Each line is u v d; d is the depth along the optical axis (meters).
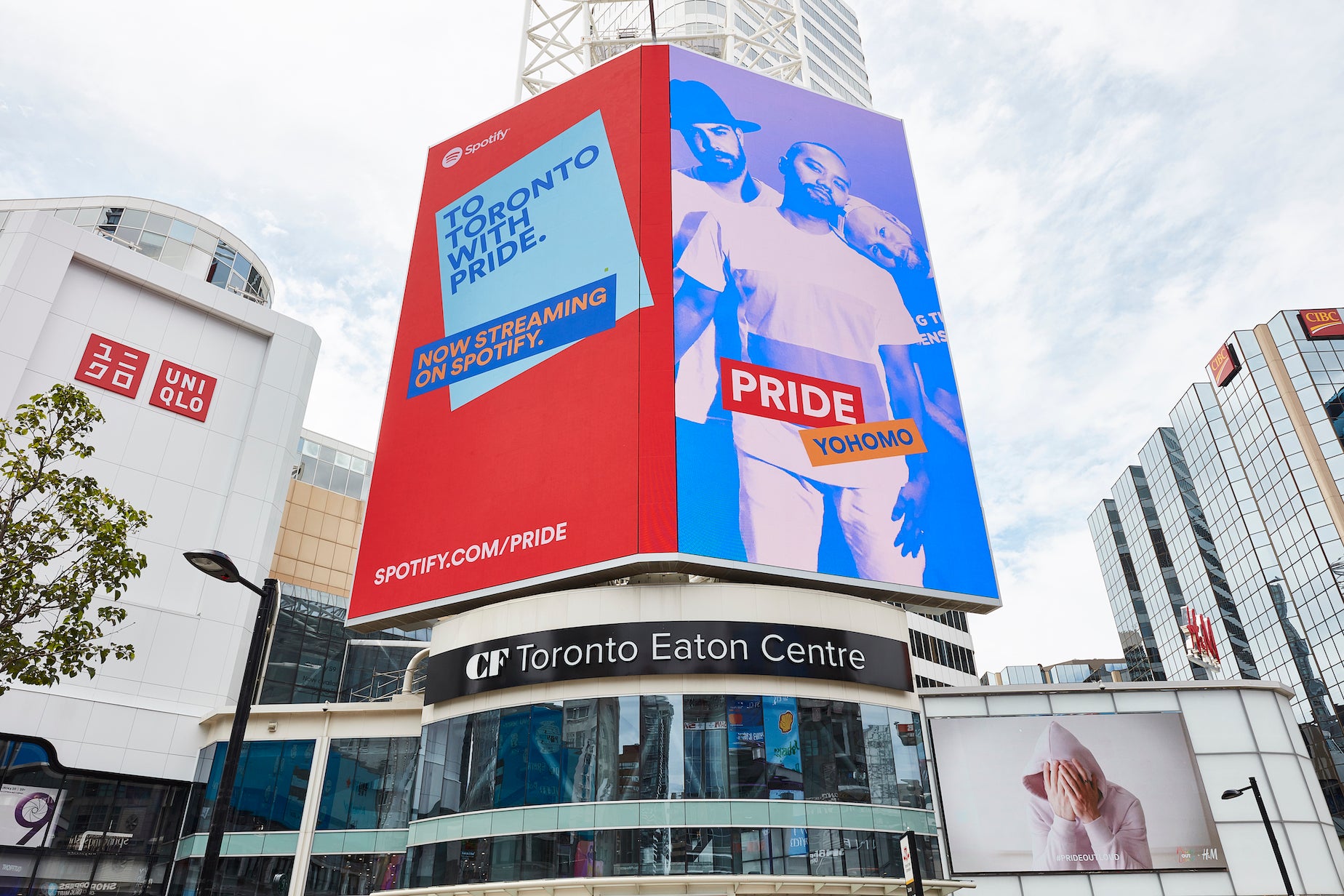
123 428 44.66
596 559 30.66
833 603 31.12
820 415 34.62
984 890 34.75
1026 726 37.47
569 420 33.97
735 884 26.02
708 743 27.89
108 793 38.25
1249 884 34.47
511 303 38.66
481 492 34.62
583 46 51.16
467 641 31.58
